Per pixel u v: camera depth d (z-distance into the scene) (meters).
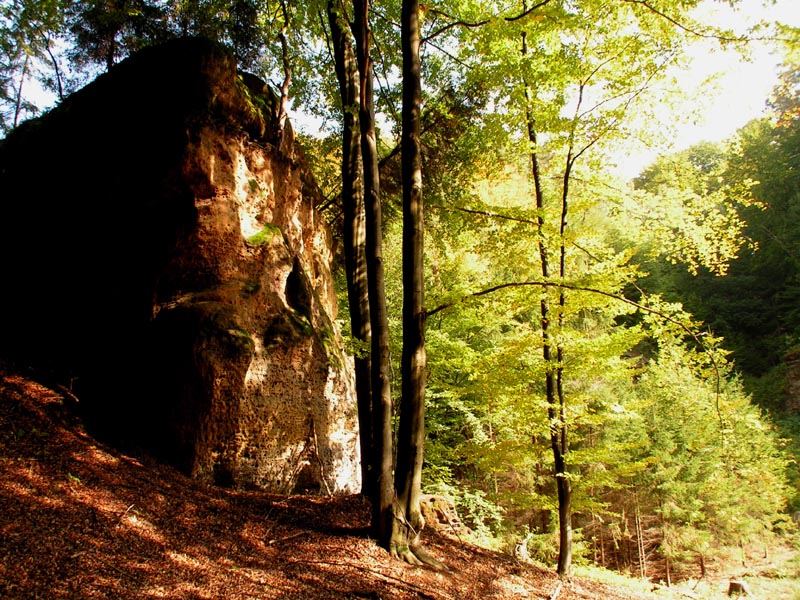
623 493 18.77
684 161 9.48
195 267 6.98
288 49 11.46
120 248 7.28
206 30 11.27
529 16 6.97
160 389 6.39
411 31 6.52
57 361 7.05
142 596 3.48
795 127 30.42
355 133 8.01
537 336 8.30
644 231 9.29
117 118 7.56
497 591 6.06
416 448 6.15
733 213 9.06
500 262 10.06
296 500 6.78
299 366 7.53
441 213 11.23
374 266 6.04
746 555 18.38
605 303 8.12
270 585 4.27
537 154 10.37
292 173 9.09
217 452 6.46
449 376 14.31
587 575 10.48
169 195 6.88
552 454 9.80
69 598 3.15
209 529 5.05
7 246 7.98
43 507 4.18
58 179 7.92
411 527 6.06
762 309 31.02
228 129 7.29
